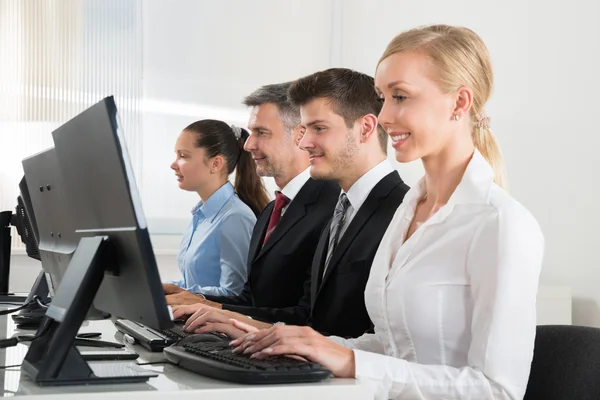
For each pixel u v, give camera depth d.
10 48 5.64
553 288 3.75
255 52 6.20
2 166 5.63
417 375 1.58
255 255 3.10
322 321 2.44
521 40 4.30
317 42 6.33
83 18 5.77
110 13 5.83
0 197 5.63
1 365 1.60
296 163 3.08
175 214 5.97
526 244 1.63
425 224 1.77
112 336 2.12
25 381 1.40
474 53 1.78
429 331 1.74
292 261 2.88
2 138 5.64
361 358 1.57
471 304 1.72
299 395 1.36
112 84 5.84
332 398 1.38
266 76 6.23
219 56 6.12
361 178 2.48
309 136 2.50
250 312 2.66
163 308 1.35
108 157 1.41
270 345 1.55
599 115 3.80
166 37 5.98
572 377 1.73
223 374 1.42
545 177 4.11
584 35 3.90
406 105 1.77
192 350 1.62
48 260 1.97
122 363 1.62
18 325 2.24
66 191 1.71
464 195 1.73
